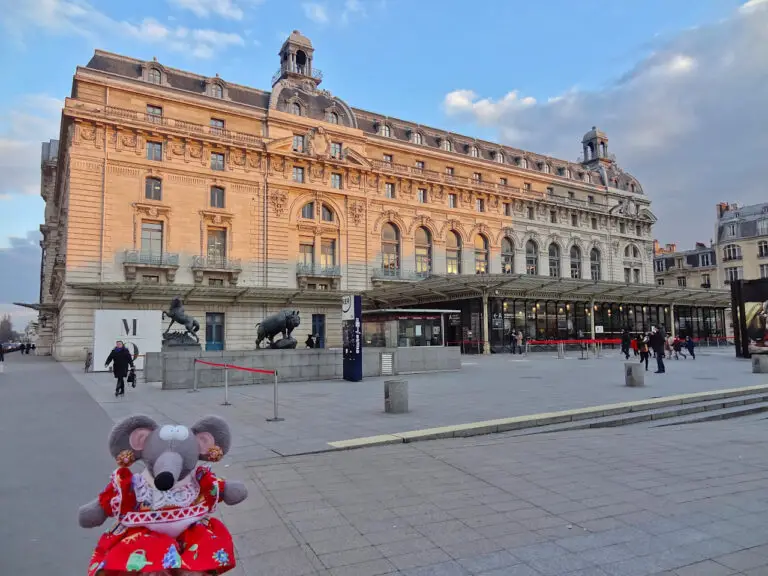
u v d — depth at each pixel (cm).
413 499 582
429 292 4472
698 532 480
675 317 6038
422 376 2106
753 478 665
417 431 941
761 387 1491
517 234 5881
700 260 8588
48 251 6131
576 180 6781
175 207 3944
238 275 4166
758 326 2884
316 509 550
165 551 242
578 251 6444
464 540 466
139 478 259
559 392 1481
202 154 4097
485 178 5956
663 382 1703
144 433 266
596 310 5269
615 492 606
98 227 3638
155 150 3953
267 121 4475
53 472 679
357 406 1272
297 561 425
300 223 4509
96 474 671
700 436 948
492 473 690
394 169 5112
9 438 895
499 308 4494
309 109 4788
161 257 3828
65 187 4081
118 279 3672
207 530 266
